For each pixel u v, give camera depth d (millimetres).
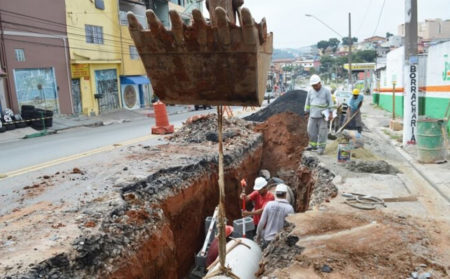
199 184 7949
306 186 8375
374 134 12367
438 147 7543
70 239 4434
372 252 3967
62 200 5828
